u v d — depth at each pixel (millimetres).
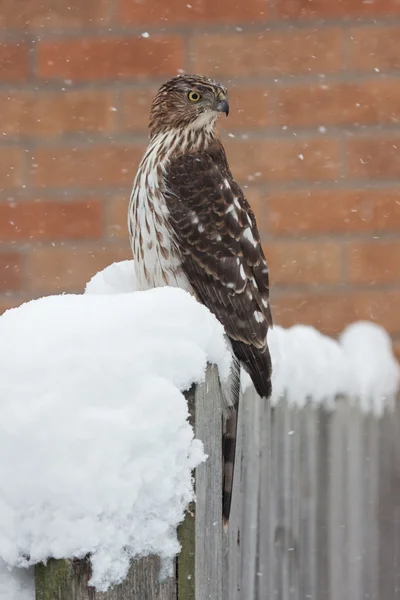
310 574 6816
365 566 6844
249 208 6781
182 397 3521
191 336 3734
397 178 7816
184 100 6758
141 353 3537
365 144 7824
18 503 3316
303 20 7891
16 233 7953
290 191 7809
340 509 6781
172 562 3539
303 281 7730
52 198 7969
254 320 6379
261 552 6770
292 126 7867
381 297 7699
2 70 7996
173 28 7969
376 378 6816
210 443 3990
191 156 6668
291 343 6746
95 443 3332
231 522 6703
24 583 3504
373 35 7879
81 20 7992
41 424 3348
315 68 7887
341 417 6762
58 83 8000
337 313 7688
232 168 7848
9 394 3404
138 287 6516
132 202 6566
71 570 3328
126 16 7977
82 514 3287
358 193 7785
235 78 7926
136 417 3414
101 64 7992
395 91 7859
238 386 6207
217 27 7941
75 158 7980
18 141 7984
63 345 3500
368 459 6785
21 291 7949
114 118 7996
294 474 6734
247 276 6461
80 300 3795
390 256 7738
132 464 3377
